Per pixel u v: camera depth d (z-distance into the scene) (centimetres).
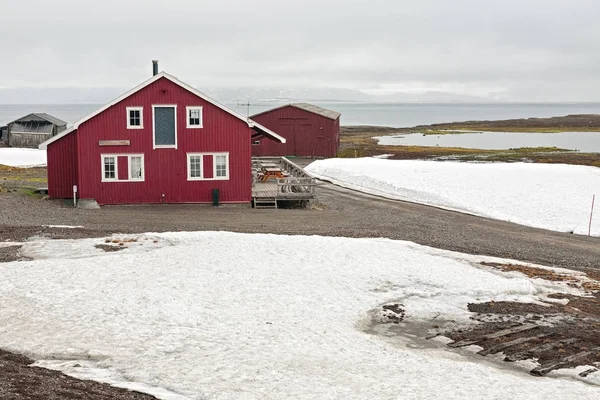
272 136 4256
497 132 14588
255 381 1407
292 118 7812
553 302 2177
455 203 4600
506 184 5131
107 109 4006
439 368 1562
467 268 2533
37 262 2358
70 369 1448
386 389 1393
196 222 3434
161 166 4097
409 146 9744
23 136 9319
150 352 1564
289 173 5366
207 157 4144
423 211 4247
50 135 9250
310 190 4672
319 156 7831
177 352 1570
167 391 1339
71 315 1812
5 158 7744
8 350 1570
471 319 1986
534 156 7294
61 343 1612
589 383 1526
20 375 1320
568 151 8206
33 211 3672
